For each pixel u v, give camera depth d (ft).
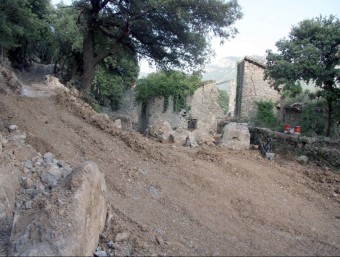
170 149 40.86
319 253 19.95
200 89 91.45
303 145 43.96
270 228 23.50
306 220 25.79
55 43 85.10
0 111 33.71
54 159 27.17
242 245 20.17
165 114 92.68
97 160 29.81
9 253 15.72
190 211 24.08
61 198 17.29
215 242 20.24
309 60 44.86
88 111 42.96
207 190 28.53
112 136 37.42
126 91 105.50
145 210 23.24
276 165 39.68
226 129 48.65
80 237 16.25
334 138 44.04
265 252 19.36
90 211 17.72
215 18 56.08
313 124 51.67
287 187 32.86
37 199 18.43
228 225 22.97
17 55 90.74
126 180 27.35
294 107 65.51
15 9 59.31
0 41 56.95
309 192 32.24
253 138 52.19
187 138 46.55
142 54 69.67
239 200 27.55
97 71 88.58
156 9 54.60
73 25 75.66
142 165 31.53
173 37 63.26
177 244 19.30
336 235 23.44
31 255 15.06
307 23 47.55
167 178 29.73
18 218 17.38
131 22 57.52
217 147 46.93
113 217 20.86
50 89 49.08
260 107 70.85
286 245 20.79
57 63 95.45
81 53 76.33
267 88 72.18
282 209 27.30
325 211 28.45
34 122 34.04
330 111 46.50
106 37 70.49
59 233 15.81
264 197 29.17
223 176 32.58
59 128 34.88
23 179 23.72
